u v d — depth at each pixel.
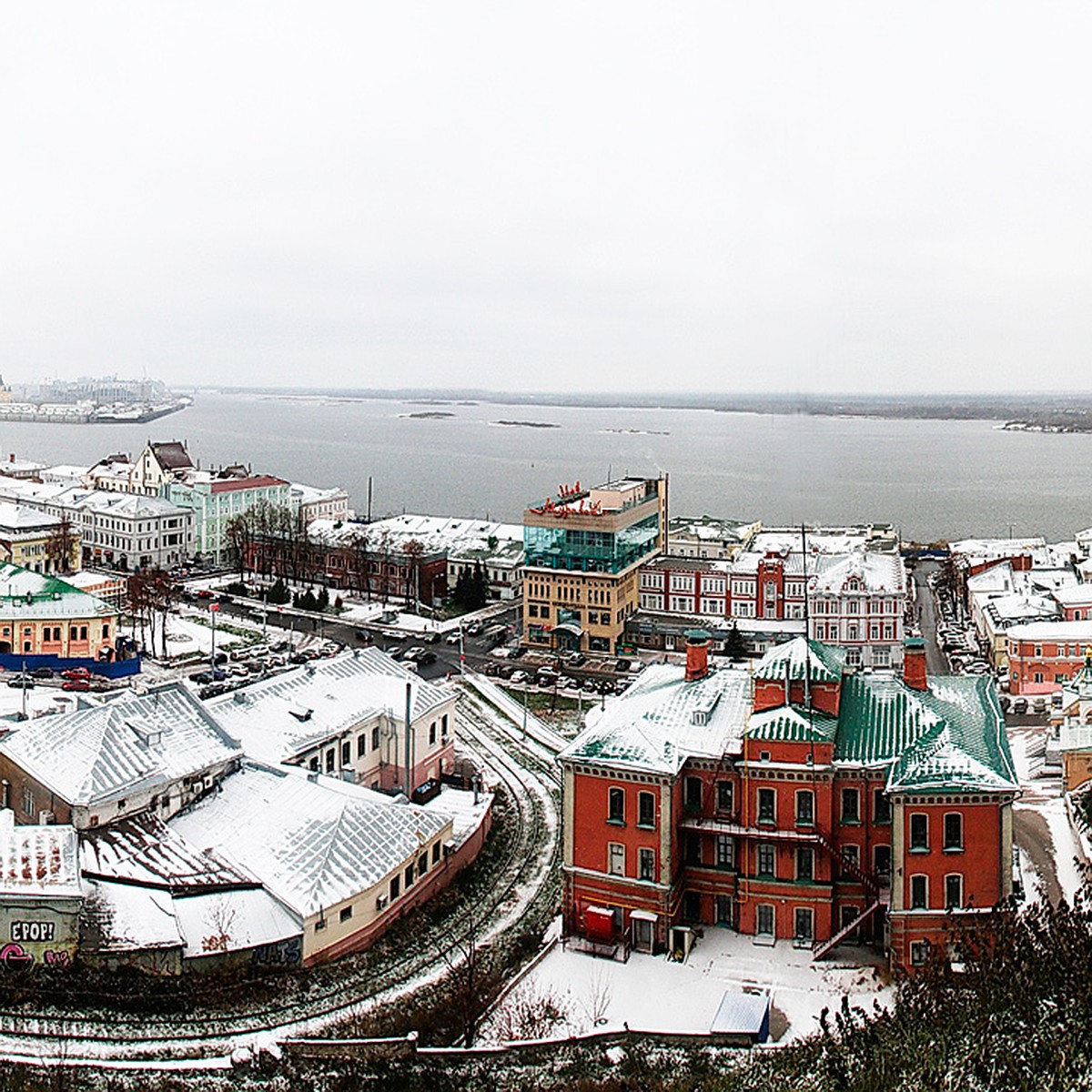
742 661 165.88
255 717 110.50
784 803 83.88
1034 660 159.75
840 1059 59.53
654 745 86.69
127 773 92.00
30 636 164.75
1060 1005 53.25
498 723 144.25
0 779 95.38
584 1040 71.25
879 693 88.50
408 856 89.69
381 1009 76.12
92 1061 66.31
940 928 80.38
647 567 192.88
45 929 74.38
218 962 77.06
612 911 86.06
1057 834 105.88
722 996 78.56
